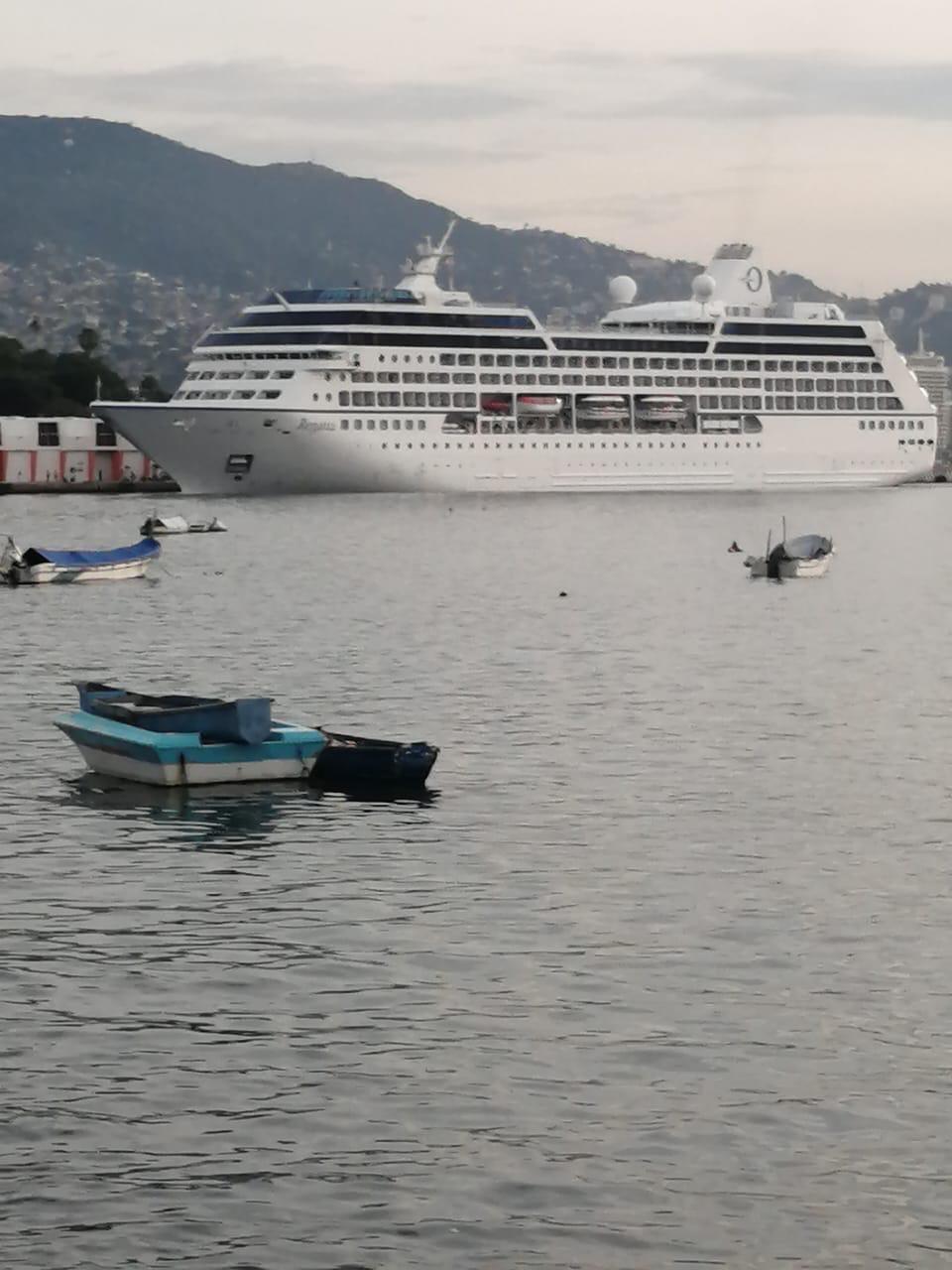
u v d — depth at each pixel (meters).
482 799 68.00
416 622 128.00
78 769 72.56
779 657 110.44
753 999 45.66
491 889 55.53
